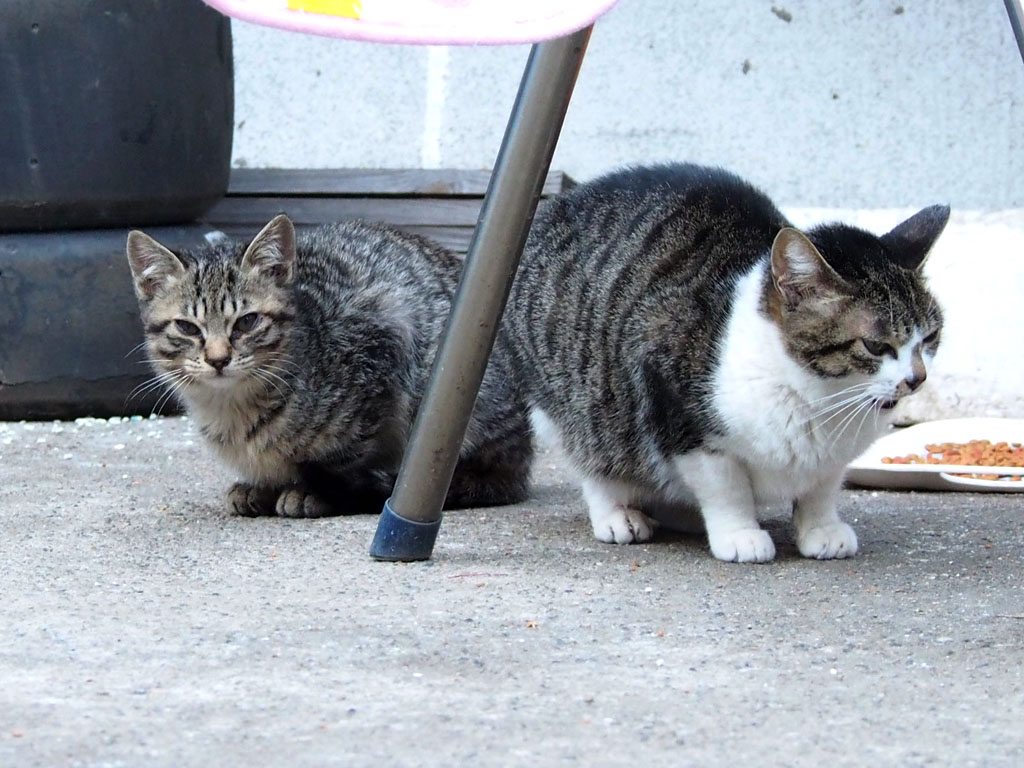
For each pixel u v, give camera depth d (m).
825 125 9.10
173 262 6.49
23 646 3.89
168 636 4.01
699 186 5.85
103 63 8.41
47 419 8.91
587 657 3.83
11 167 8.36
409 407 6.84
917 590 4.75
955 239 8.65
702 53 9.27
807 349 4.98
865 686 3.57
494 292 4.78
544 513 6.46
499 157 4.65
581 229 5.94
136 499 6.57
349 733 3.17
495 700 3.43
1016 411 8.62
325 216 9.94
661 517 6.06
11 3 8.16
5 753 3.01
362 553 5.30
